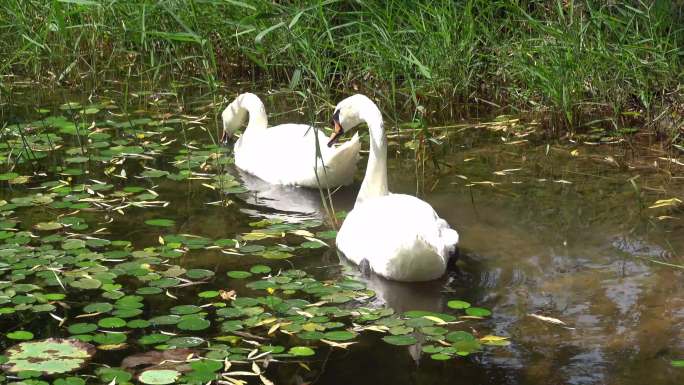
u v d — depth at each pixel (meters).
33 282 6.52
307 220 7.96
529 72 10.63
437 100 10.98
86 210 7.92
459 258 7.09
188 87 11.92
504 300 6.38
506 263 7.00
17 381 5.25
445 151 9.62
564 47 10.46
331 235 7.58
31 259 6.83
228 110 9.94
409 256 6.50
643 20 11.07
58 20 10.01
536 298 6.41
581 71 10.38
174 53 12.34
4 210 7.84
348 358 5.58
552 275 6.77
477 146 9.77
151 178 8.80
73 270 6.71
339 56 11.27
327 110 10.89
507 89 11.20
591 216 7.88
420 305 6.32
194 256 7.07
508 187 8.60
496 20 11.77
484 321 6.07
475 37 11.59
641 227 7.62
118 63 12.75
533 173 8.96
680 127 9.90
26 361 5.48
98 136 9.86
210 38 12.12
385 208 6.98
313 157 8.64
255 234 7.52
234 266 6.91
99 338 5.76
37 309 6.11
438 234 6.83
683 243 7.29
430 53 11.09
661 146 9.70
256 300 6.31
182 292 6.45
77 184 8.53
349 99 8.11
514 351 5.66
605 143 9.83
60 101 11.17
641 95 10.10
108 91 11.64
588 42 10.62
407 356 5.60
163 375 5.34
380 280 6.74
